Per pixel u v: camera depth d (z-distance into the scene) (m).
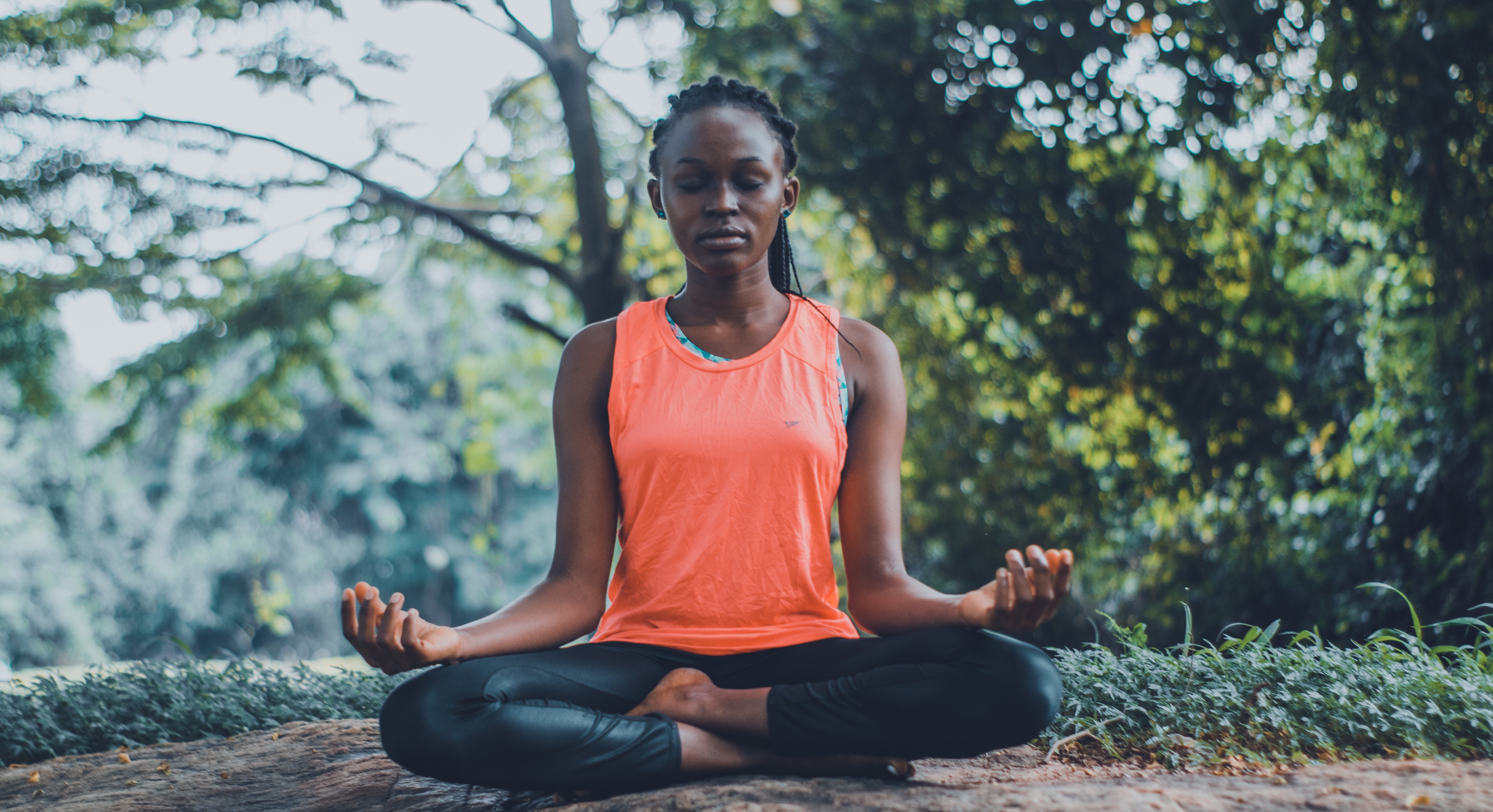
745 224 2.25
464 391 14.15
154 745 3.51
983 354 8.09
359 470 23.27
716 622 2.20
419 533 24.77
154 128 7.90
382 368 22.73
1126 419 8.08
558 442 2.34
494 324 16.11
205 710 3.74
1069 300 7.66
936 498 7.98
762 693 2.04
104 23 7.72
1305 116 7.09
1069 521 7.87
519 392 14.01
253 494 23.31
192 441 22.88
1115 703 2.66
